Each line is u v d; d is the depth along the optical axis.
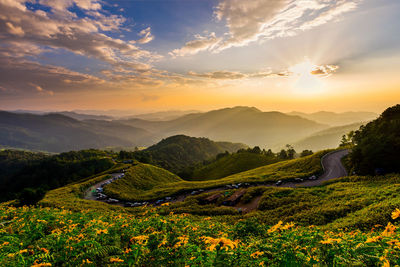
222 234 9.26
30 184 122.25
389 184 31.92
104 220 12.62
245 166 128.25
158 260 5.44
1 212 15.85
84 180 89.81
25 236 9.20
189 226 10.01
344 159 66.75
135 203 55.25
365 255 4.39
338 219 21.08
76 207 35.66
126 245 7.71
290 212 27.67
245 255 4.82
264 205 35.06
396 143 44.75
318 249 4.70
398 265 3.80
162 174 100.19
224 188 57.41
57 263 6.32
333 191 35.06
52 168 137.50
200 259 4.46
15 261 5.79
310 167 64.56
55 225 11.42
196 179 137.38
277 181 55.81
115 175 90.31
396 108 67.12
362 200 25.56
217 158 195.00
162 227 8.84
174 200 55.12
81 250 6.59
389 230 5.05
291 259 4.36
